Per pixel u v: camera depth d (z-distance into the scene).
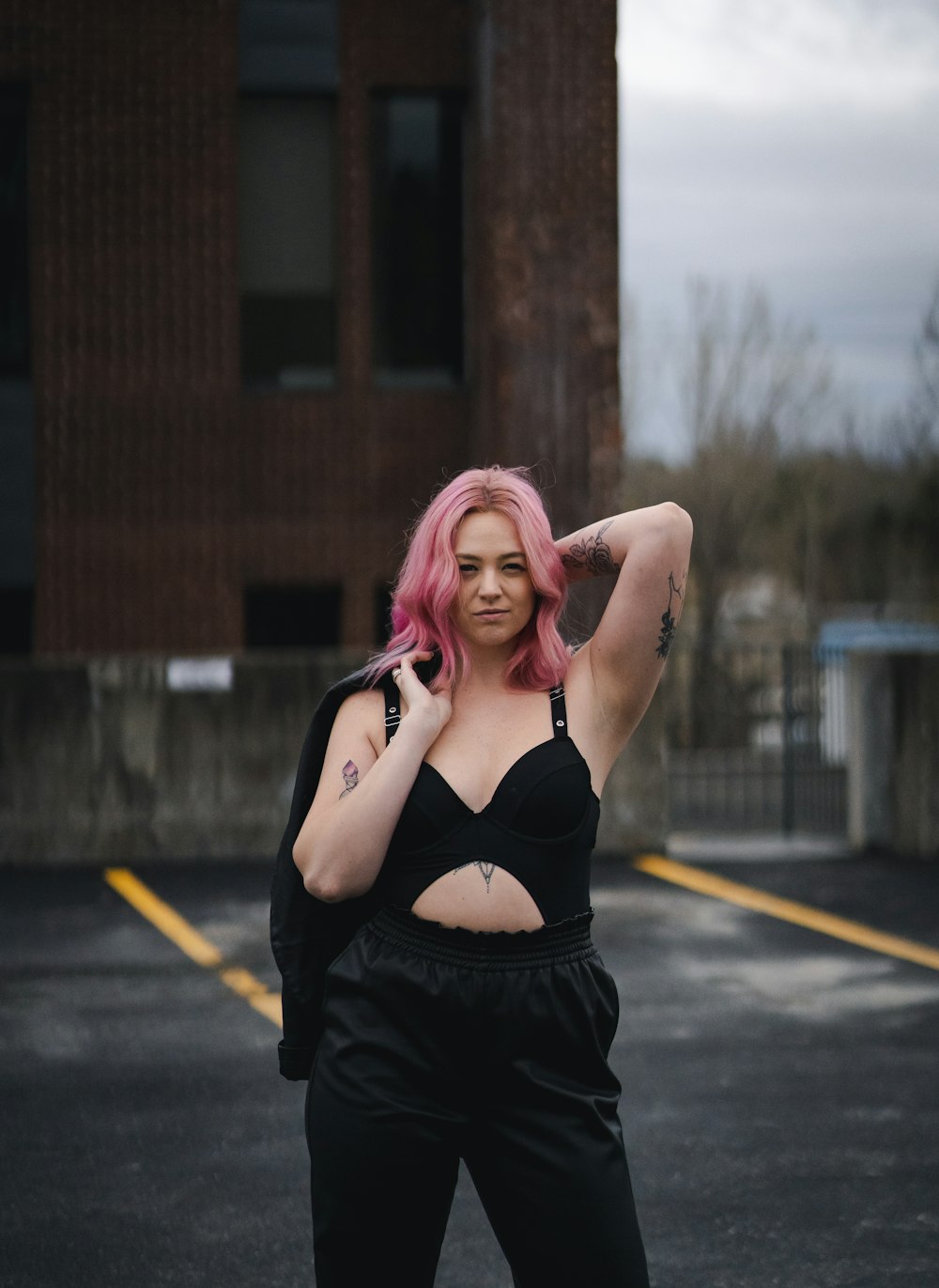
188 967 8.72
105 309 14.52
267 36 14.65
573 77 13.94
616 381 14.04
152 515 14.60
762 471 38.81
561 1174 2.78
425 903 2.86
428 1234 2.87
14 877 11.62
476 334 14.72
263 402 14.70
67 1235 4.83
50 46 14.39
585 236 13.98
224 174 14.58
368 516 14.82
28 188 14.48
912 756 12.34
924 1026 7.32
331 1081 2.84
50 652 14.51
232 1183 5.30
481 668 3.00
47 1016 7.64
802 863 12.16
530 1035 2.82
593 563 3.10
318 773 3.05
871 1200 5.09
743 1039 7.09
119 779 12.20
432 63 14.80
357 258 14.78
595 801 2.96
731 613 38.62
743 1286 4.41
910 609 32.09
